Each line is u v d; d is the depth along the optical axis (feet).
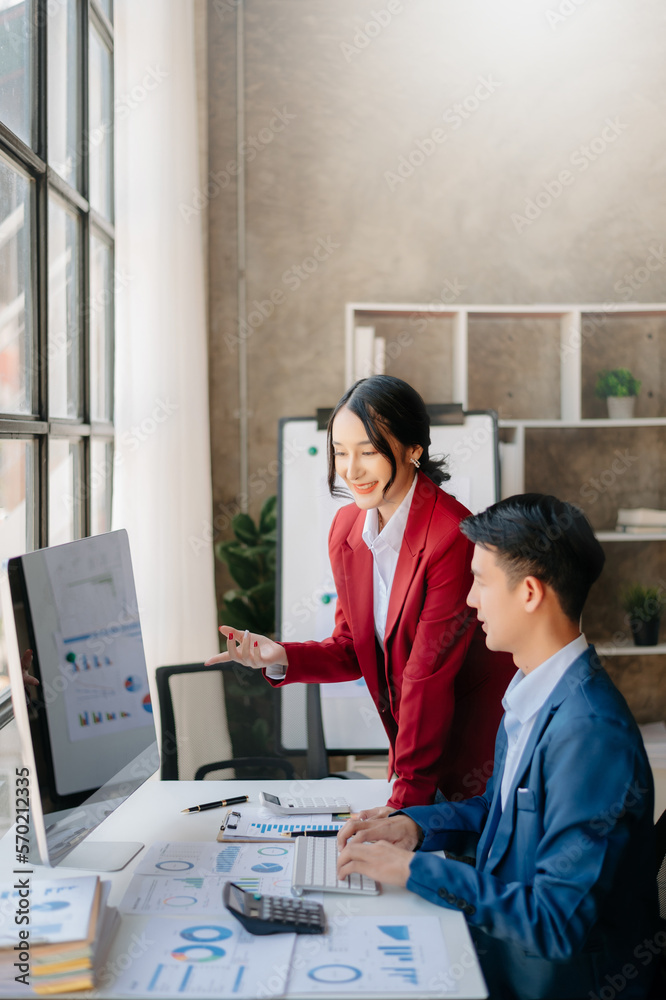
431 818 4.42
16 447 5.92
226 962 3.21
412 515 5.50
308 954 3.27
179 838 4.45
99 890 3.43
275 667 5.81
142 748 4.74
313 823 4.67
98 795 4.15
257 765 6.63
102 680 4.30
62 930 3.07
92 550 4.34
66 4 7.30
